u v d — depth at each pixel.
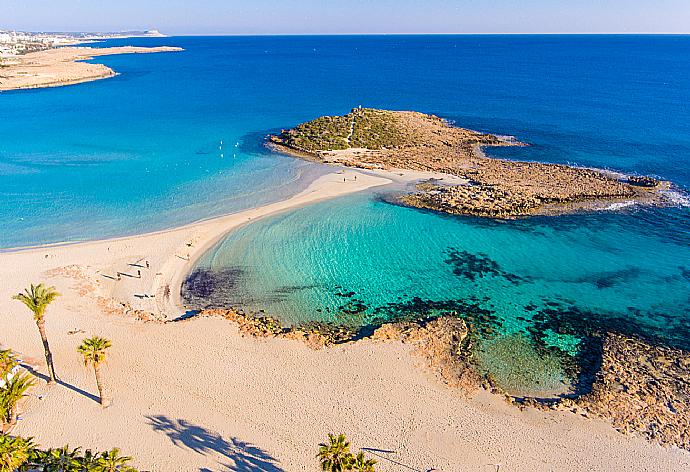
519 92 198.00
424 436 41.28
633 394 45.59
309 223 80.56
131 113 159.38
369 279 65.00
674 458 39.44
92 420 42.19
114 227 78.19
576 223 80.44
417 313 58.12
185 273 66.12
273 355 50.38
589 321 56.69
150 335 53.06
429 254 71.25
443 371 48.59
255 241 74.69
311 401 44.69
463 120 150.12
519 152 118.06
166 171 104.56
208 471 37.97
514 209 83.81
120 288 62.12
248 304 59.72
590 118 150.88
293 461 39.00
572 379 48.19
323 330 55.19
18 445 31.58
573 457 39.62
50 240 73.50
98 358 41.03
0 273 63.91
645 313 58.06
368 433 41.47
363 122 131.25
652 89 198.88
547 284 64.06
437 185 96.12
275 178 100.69
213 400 44.69
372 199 90.00
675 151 116.88
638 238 75.62
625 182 97.44
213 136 131.25
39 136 130.25
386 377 47.62
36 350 50.12
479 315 57.81
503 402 45.03
